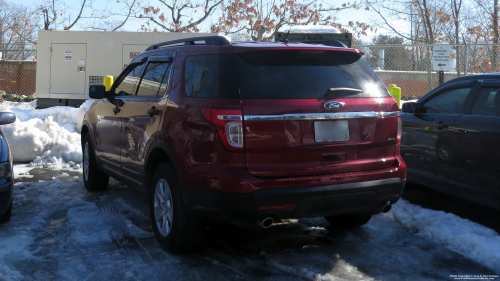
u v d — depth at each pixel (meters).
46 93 13.80
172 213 3.92
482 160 4.79
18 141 8.40
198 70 3.85
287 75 3.62
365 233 4.66
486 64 17.75
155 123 4.20
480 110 5.00
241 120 3.38
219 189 3.40
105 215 5.17
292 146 3.47
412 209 5.33
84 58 13.59
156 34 13.48
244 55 3.63
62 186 6.55
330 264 3.82
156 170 4.18
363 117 3.71
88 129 6.24
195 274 3.61
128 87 5.34
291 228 4.80
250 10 21.52
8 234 4.48
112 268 3.72
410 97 18.11
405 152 6.18
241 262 3.86
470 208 5.64
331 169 3.58
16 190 6.32
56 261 3.87
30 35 24.42
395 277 3.59
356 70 3.91
